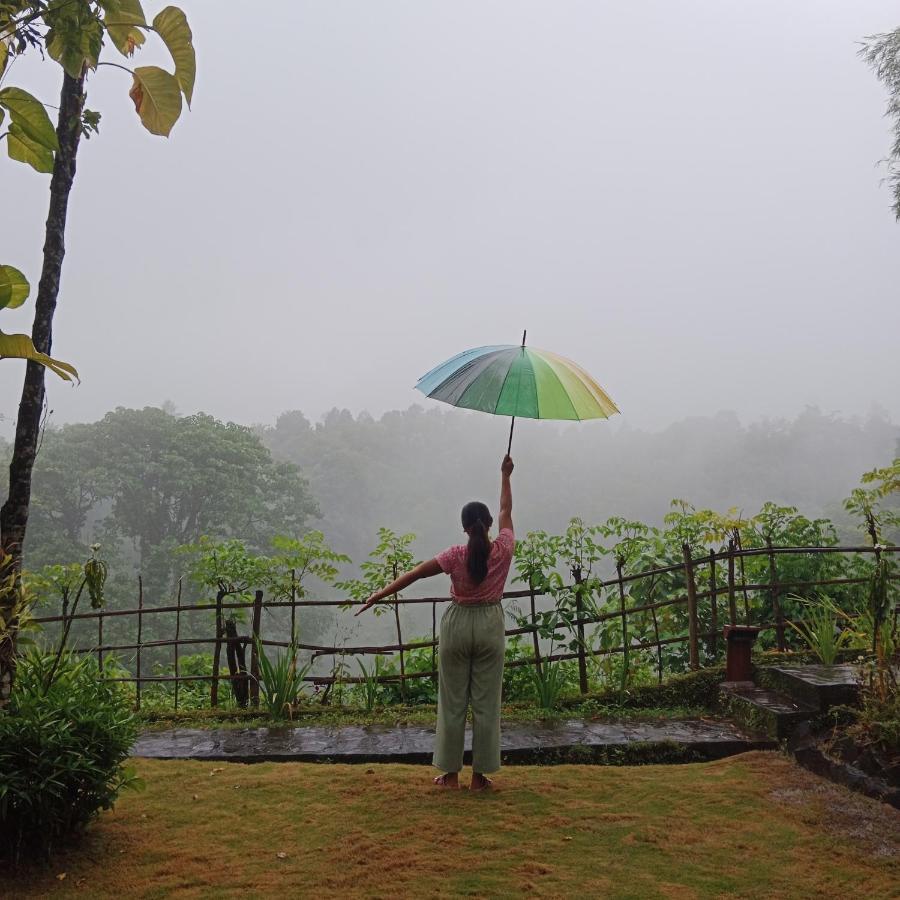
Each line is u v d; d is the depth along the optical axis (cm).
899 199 1319
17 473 389
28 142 409
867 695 477
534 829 375
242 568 670
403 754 504
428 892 314
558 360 414
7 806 330
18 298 399
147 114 455
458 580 418
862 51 1270
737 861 344
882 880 324
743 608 750
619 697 613
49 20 362
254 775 459
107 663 655
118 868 339
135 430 3775
